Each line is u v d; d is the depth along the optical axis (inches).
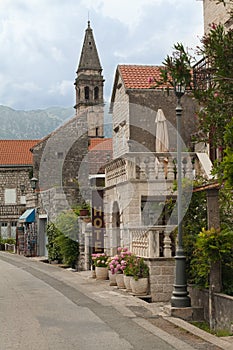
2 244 2116.1
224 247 520.7
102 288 741.9
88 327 467.8
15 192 2401.6
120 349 383.6
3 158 2453.2
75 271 1034.7
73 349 384.2
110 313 538.6
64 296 670.5
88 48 3058.6
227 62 460.4
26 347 391.9
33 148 1771.7
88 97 3021.7
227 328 489.4
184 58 478.9
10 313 544.7
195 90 479.8
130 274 679.7
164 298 652.1
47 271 1048.2
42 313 542.9
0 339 421.1
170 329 459.2
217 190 546.6
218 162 491.2
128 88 987.3
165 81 497.0
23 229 1750.7
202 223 631.2
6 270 1086.4
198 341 410.0
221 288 523.5
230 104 465.7
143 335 433.4
